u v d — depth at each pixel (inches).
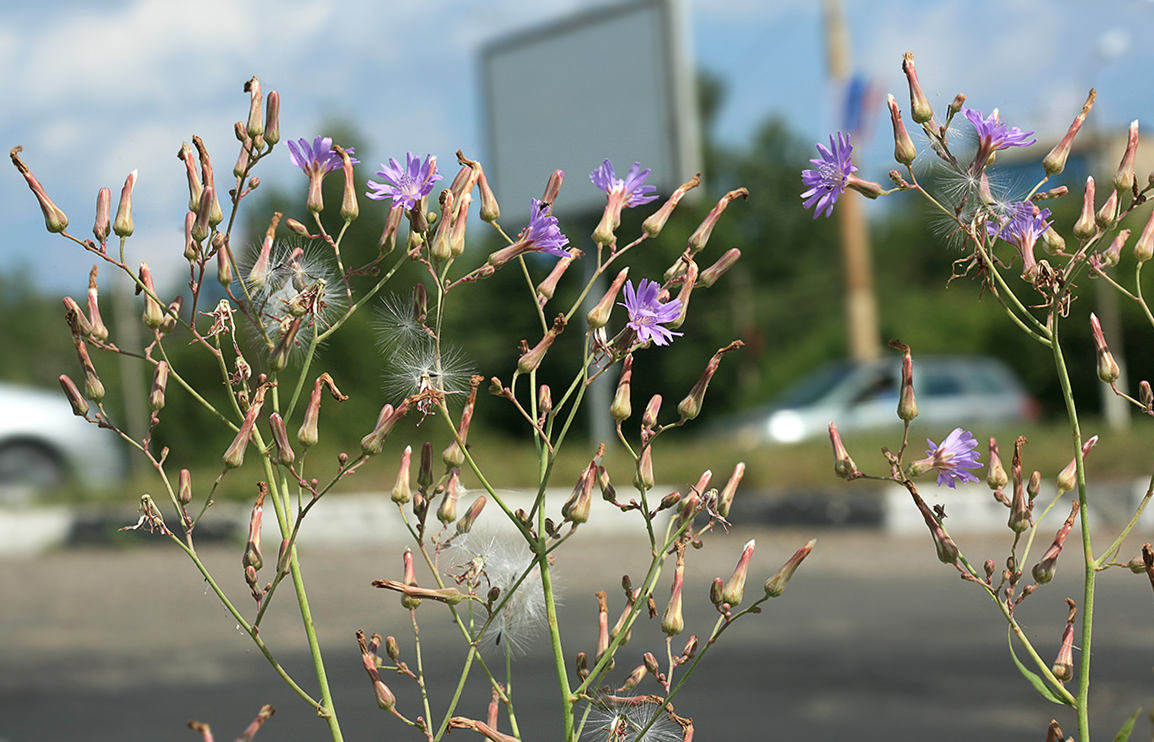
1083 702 55.1
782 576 53.7
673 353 802.2
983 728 157.1
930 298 1012.5
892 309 1022.4
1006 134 56.4
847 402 583.2
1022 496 55.9
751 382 987.9
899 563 288.8
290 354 55.1
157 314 56.7
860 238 802.8
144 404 560.4
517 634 58.4
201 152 55.9
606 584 264.7
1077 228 57.3
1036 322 57.6
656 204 561.6
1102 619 204.2
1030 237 57.5
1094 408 803.4
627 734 57.2
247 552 53.7
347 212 56.4
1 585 334.6
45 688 206.4
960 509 355.9
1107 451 397.7
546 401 55.3
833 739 151.7
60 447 499.2
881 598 243.3
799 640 206.5
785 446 485.4
